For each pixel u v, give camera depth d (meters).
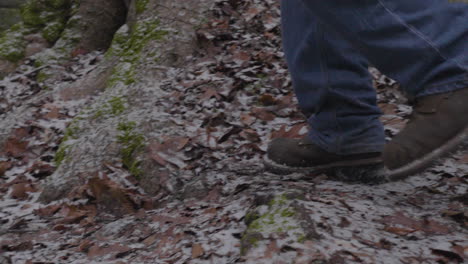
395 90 3.11
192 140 2.74
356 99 1.91
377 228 1.55
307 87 1.95
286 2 1.94
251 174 2.33
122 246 1.85
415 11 1.44
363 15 1.47
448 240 1.49
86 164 2.71
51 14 5.25
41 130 3.44
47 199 2.58
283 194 1.73
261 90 3.28
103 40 5.01
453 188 1.95
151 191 2.49
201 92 3.26
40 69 4.58
